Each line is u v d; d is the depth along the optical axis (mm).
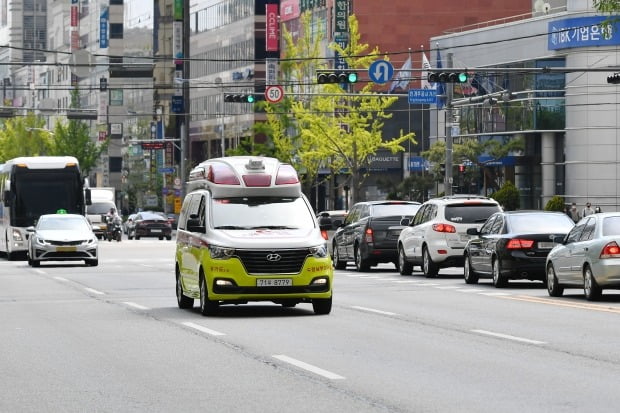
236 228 38938
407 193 150875
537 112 140750
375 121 137375
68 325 36094
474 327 34094
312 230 38969
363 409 19922
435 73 75375
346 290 51500
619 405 20078
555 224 52281
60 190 91188
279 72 175375
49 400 21422
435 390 21938
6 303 45781
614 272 42594
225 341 30766
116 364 26406
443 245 59938
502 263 51938
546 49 140250
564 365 25375
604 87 134500
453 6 178750
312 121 136875
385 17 177875
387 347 29062
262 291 37875
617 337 31078
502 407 19984
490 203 60500
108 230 139250
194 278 39844
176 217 177750
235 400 21062
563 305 42000
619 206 134250
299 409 20016
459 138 153875
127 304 44750
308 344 29859
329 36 181500
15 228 90312
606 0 64250
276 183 39938
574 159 137000
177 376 24250
